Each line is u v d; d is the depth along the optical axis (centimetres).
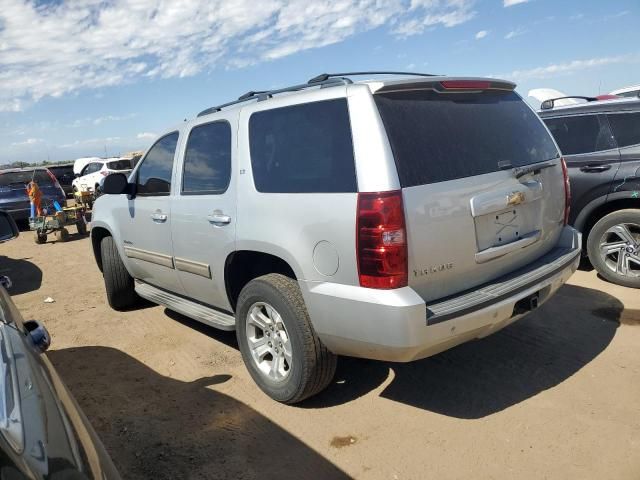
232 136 360
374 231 265
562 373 361
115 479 164
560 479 259
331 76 338
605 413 311
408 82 289
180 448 308
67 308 607
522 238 326
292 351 321
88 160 2330
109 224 521
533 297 317
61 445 148
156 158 456
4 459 128
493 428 304
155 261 457
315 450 296
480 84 323
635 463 266
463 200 288
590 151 538
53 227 1118
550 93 914
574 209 551
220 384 384
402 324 262
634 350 385
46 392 172
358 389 360
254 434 316
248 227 338
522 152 338
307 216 298
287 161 318
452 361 390
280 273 354
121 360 441
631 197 510
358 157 277
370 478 270
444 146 293
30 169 1365
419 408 332
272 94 361
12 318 225
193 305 437
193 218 390
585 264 598
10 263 935
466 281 298
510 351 398
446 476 267
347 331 286
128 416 348
